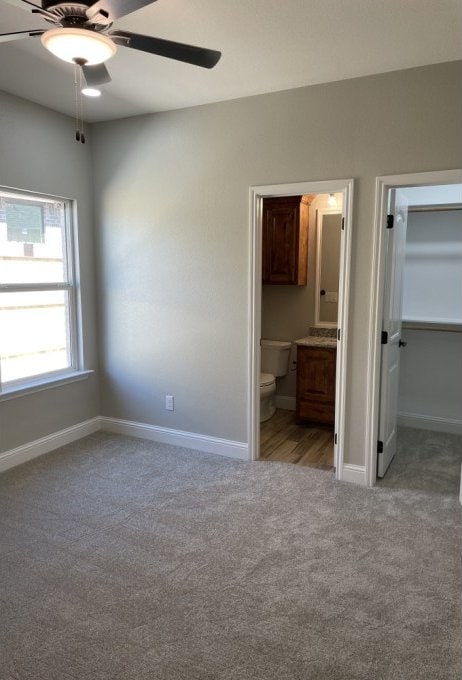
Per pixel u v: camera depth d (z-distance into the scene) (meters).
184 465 3.58
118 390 4.23
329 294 4.82
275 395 5.14
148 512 2.88
